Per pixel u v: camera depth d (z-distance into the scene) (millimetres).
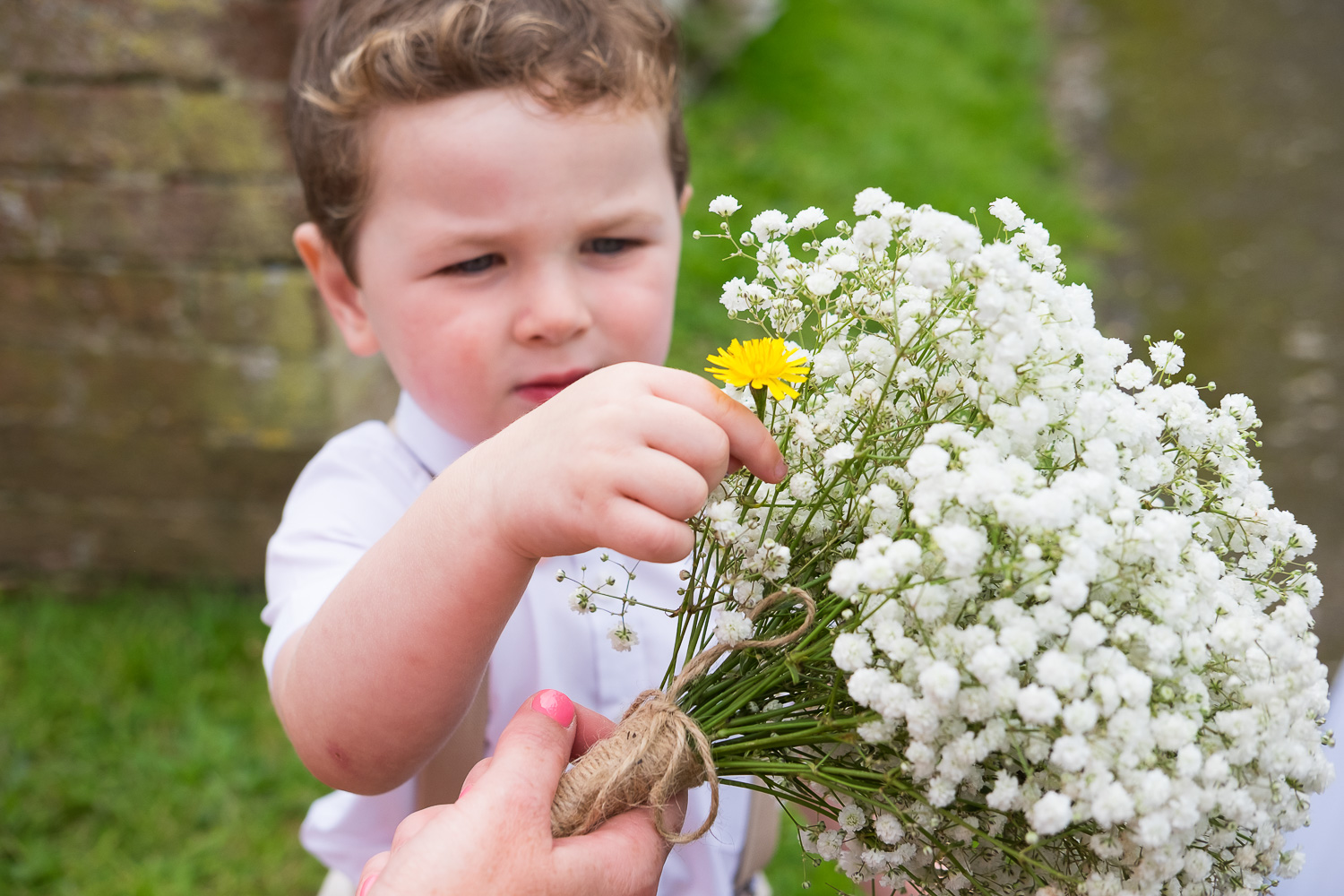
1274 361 1966
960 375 507
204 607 1257
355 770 566
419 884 498
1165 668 473
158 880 962
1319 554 1553
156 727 1124
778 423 526
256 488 1280
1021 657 467
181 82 1132
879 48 2900
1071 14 3668
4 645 1215
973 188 2289
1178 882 488
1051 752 473
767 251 530
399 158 619
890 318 511
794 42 2725
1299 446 1761
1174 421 507
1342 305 2115
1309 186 2562
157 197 1170
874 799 502
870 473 514
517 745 529
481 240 617
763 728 516
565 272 625
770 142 2275
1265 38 3396
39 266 1201
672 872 679
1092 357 505
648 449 498
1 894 950
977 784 488
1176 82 3121
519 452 518
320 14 681
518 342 627
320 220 679
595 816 521
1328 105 2947
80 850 990
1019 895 510
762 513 529
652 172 642
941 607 474
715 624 521
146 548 1308
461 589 527
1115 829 482
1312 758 490
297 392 1236
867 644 480
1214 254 2314
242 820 1021
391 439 701
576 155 614
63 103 1139
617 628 525
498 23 611
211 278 1200
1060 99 3074
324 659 556
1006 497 465
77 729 1106
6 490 1287
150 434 1261
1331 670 1332
